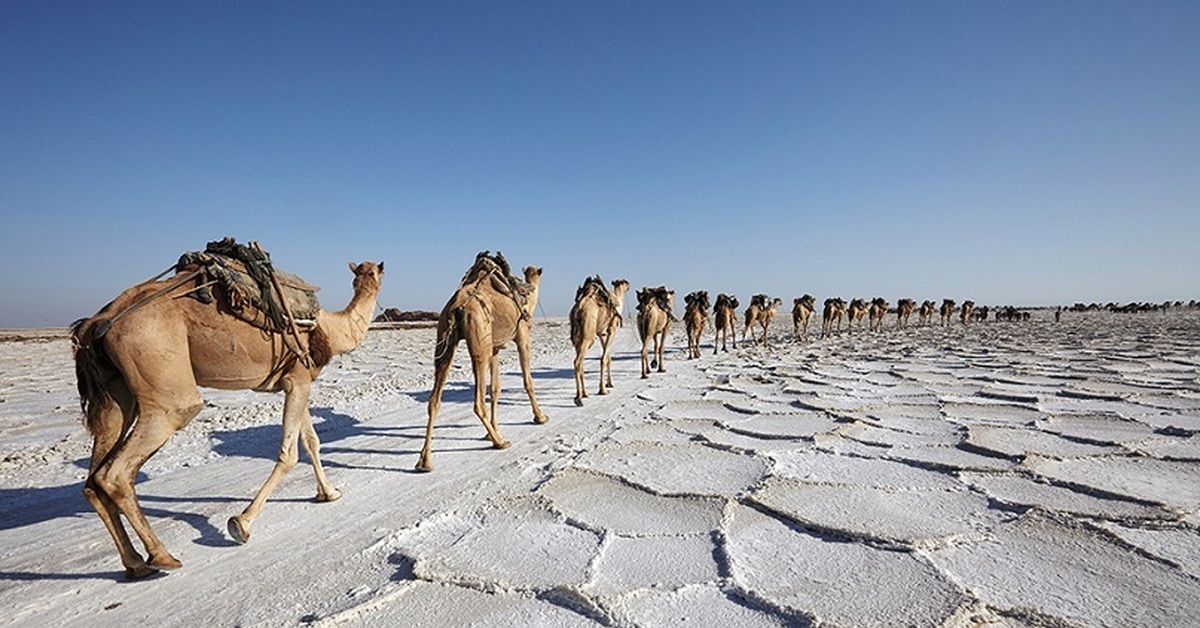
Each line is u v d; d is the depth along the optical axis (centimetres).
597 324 1088
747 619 306
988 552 377
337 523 475
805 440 699
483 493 537
